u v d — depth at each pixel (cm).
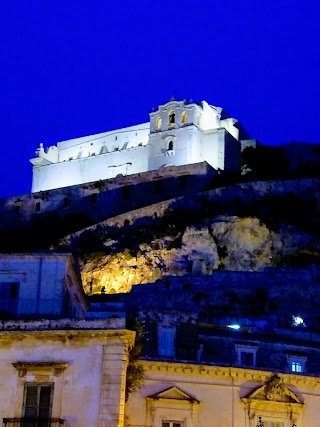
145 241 11562
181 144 14700
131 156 15462
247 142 15438
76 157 16888
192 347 5025
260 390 4425
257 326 6291
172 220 12138
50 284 3975
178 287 8988
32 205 14650
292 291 9044
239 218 11412
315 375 4619
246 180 13462
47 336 3531
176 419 4241
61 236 13325
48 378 3459
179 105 15112
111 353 3469
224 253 11112
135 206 13625
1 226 14650
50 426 3356
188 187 13288
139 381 4034
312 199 12438
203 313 7081
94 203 14088
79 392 3416
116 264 11131
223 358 5059
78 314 4803
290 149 15462
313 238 11425
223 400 4359
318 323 8225
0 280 4000
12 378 3484
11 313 3900
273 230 11356
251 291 9019
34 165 16650
